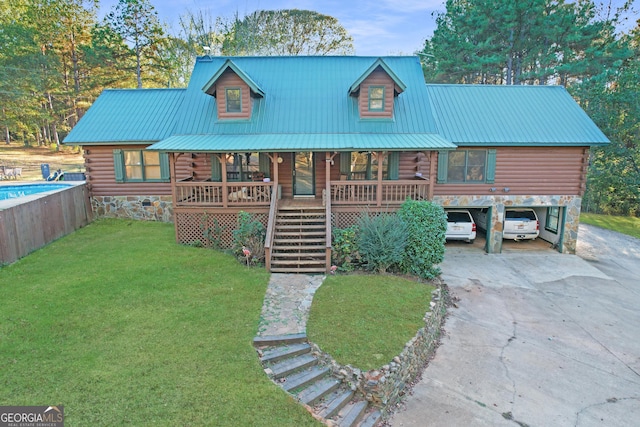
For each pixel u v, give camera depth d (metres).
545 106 17.25
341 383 7.16
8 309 8.48
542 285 13.32
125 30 36.12
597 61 26.30
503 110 16.97
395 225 12.20
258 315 8.91
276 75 17.52
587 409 7.25
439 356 8.86
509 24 27.05
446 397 7.46
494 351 9.12
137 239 14.41
